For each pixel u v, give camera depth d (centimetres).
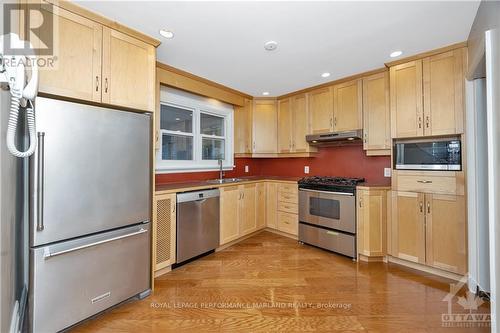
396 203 263
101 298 172
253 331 161
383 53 244
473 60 188
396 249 263
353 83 312
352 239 282
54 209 147
